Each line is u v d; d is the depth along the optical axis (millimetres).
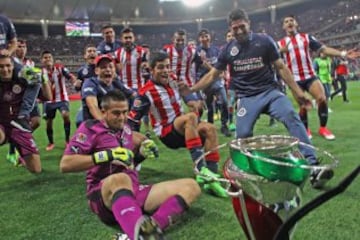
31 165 4371
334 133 6074
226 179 1351
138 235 1904
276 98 3807
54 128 9516
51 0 41656
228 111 7289
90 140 2674
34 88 4266
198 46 7742
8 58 4055
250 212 1271
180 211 2352
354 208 2779
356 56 5246
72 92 27953
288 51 5574
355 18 38000
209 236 2461
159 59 3871
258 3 45406
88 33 44031
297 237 2348
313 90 5551
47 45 42094
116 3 44906
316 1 43156
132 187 2572
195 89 4055
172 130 3828
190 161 4777
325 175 1568
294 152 1251
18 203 3424
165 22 48438
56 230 2719
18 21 41625
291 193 1212
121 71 6707
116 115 2723
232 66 4016
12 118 4199
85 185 3936
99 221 2846
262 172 1171
